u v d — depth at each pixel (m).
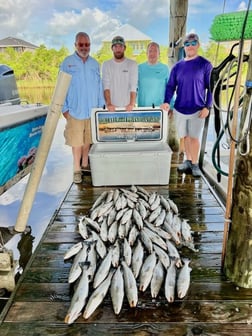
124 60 3.32
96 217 2.37
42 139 2.19
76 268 1.69
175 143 4.47
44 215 3.06
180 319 1.39
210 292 1.56
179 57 4.18
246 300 1.51
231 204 1.64
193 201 2.76
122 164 3.07
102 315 1.42
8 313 1.45
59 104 2.14
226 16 1.89
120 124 3.25
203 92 3.12
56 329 1.35
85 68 3.09
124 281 1.58
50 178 4.12
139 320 1.39
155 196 2.71
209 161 3.82
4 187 3.21
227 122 1.58
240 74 1.49
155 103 3.69
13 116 3.20
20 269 2.18
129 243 1.96
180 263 1.72
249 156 1.45
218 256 1.90
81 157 3.65
